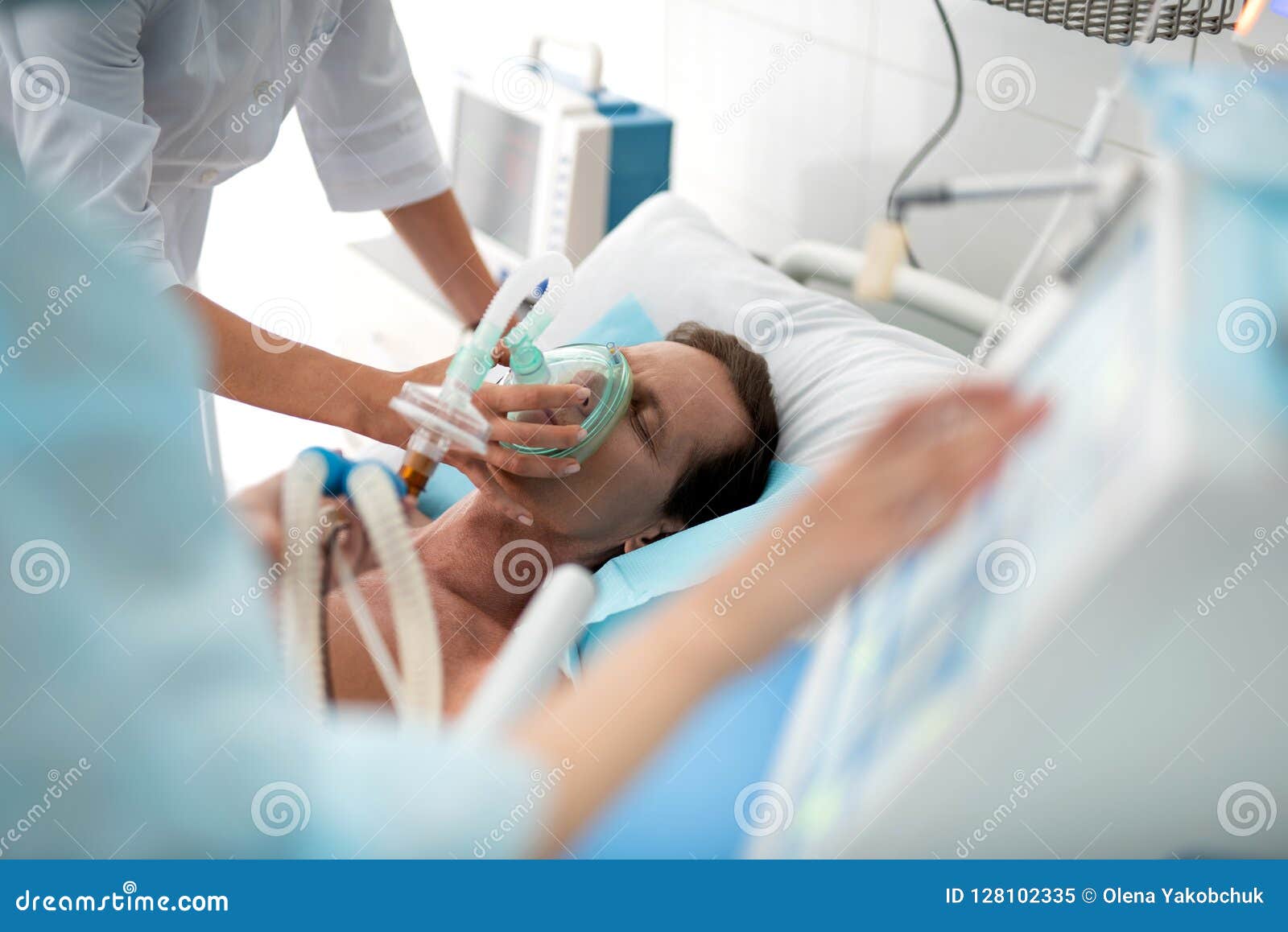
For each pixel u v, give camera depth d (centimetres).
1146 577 49
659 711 61
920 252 183
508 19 270
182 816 48
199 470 44
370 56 158
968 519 57
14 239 39
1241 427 46
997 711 56
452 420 99
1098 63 146
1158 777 64
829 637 76
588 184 225
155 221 127
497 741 61
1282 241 48
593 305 172
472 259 177
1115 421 49
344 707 107
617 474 126
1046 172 159
